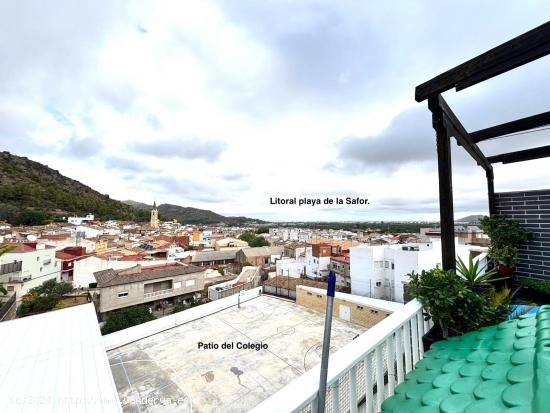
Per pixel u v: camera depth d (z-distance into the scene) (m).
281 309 10.27
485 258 3.92
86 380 3.34
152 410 4.93
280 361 6.52
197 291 22.95
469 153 3.05
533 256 3.38
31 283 19.33
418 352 1.74
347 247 27.88
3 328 5.08
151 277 20.47
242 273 26.97
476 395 0.98
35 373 3.50
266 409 0.83
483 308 1.74
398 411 1.15
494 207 3.84
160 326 8.38
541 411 0.62
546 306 1.34
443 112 1.90
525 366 0.98
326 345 0.88
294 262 26.73
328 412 1.64
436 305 1.73
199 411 4.89
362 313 8.56
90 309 6.20
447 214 1.96
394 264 15.30
